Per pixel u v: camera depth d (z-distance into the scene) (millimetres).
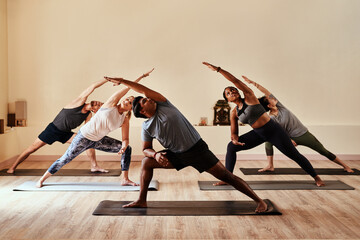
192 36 6477
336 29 6504
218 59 6516
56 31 6406
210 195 4363
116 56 6473
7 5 6348
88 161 6414
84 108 5074
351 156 6508
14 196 4309
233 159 4777
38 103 6488
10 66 6426
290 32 6500
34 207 3928
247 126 6434
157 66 6508
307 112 6613
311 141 5137
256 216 3656
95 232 3270
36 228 3359
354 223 3477
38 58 6434
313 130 6484
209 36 6484
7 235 3203
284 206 3967
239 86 4102
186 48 6492
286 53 6527
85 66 6473
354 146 6496
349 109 6605
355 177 5211
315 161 6395
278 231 3291
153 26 6449
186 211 3764
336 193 4434
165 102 3465
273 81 6566
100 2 6398
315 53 6531
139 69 6504
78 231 3291
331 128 6480
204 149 3559
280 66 6547
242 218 3602
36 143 5297
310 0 6473
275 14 6477
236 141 4539
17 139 6312
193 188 4672
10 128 6266
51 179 5098
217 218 3602
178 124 3432
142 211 3762
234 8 6457
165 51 6488
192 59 6508
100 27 6430
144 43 6469
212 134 6395
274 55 6527
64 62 6453
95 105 5059
